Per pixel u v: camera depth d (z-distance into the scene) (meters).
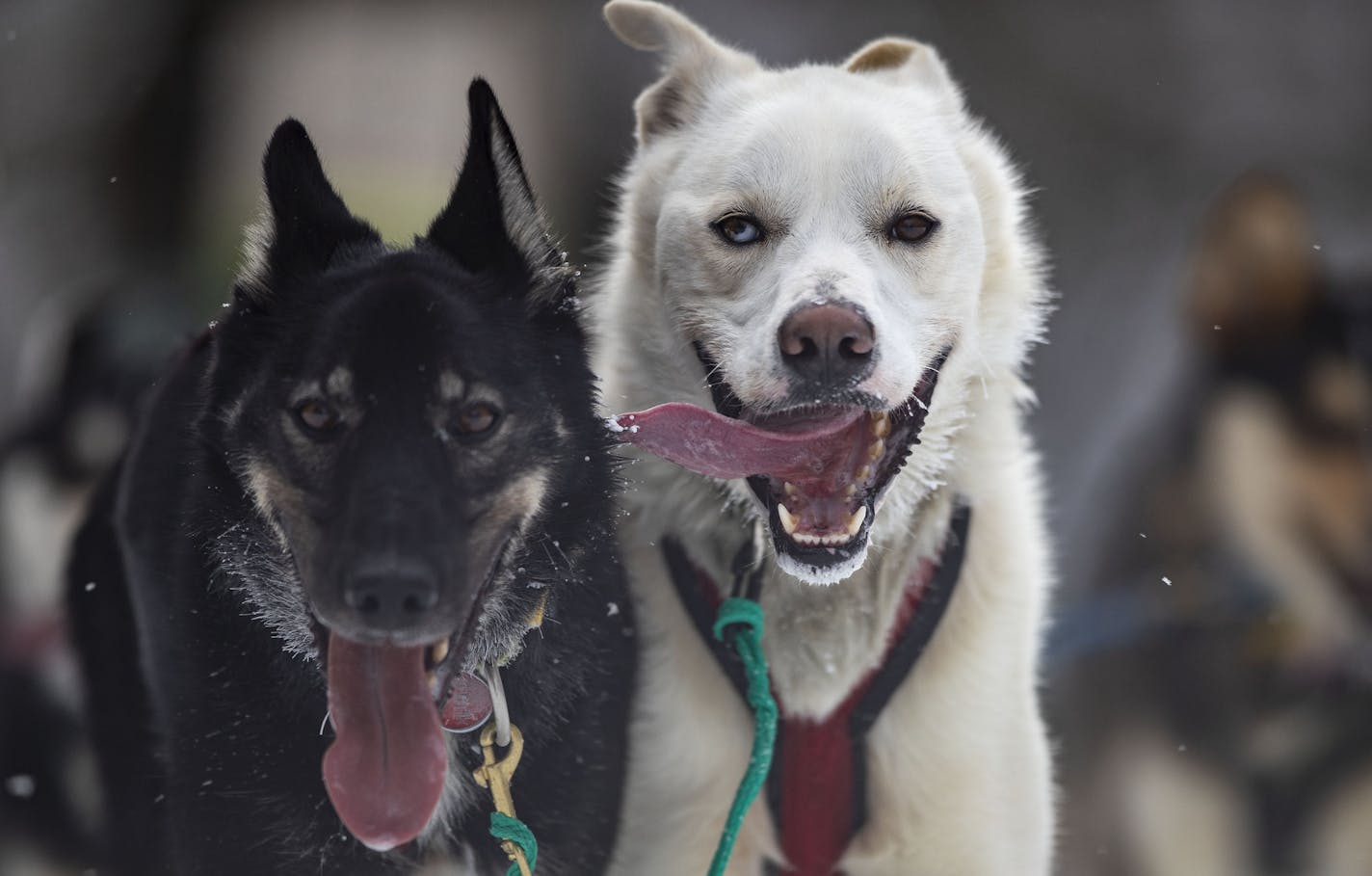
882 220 5.55
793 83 6.00
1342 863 8.44
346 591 4.36
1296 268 8.81
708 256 5.62
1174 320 10.28
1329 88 18.91
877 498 5.41
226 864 4.87
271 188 5.16
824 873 5.81
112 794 6.07
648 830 5.66
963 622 5.75
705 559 5.75
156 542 5.39
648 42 6.38
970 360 5.77
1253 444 8.73
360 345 4.65
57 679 8.61
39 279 18.59
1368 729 8.45
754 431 5.09
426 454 4.57
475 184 5.23
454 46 30.86
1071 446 13.30
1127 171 18.66
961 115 6.18
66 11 20.33
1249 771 8.48
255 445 4.76
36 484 9.32
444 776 4.56
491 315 4.98
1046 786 6.01
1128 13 19.06
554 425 4.97
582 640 5.16
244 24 24.55
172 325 10.03
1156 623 8.62
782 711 5.67
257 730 4.85
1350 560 8.55
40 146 20.27
